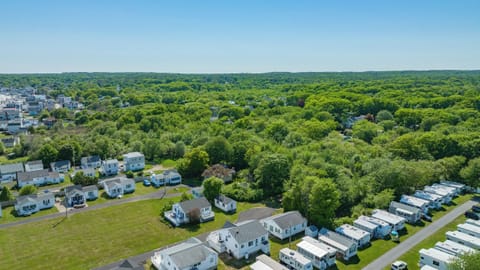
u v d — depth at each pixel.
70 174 78.50
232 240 43.19
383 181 61.19
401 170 61.34
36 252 44.56
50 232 50.34
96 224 53.16
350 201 56.56
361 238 45.25
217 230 48.75
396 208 54.47
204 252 39.88
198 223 53.59
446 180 69.81
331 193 50.12
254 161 72.94
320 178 56.91
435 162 69.25
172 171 74.19
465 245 43.44
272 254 43.72
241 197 63.34
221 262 41.88
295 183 57.94
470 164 67.56
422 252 40.44
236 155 80.31
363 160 70.75
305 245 42.62
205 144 84.75
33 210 58.06
